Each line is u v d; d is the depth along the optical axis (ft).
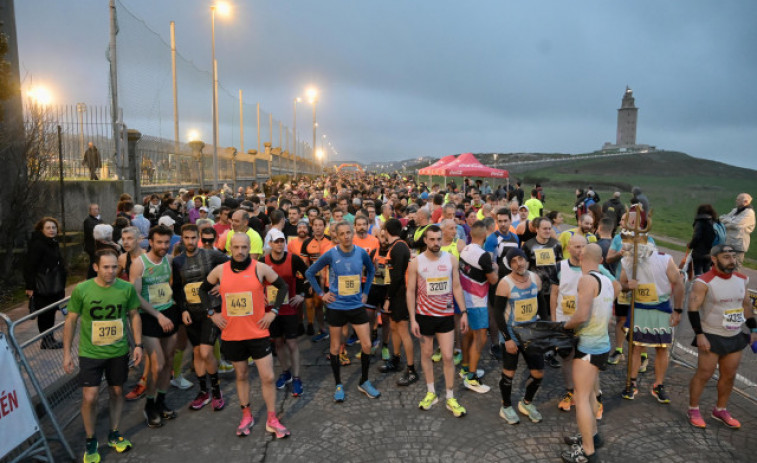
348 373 20.35
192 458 14.11
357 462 13.79
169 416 16.55
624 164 427.33
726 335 14.94
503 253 21.08
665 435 15.05
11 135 34.76
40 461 14.01
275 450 14.49
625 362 21.04
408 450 14.39
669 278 16.80
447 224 20.84
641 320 17.06
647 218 17.01
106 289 14.06
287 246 24.16
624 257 17.54
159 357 15.96
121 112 50.29
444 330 16.70
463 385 19.02
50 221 22.59
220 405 17.13
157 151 58.08
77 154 48.29
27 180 35.50
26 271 22.35
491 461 13.80
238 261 15.10
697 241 28.50
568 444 14.58
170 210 38.73
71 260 39.68
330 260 17.71
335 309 17.63
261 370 15.26
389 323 21.06
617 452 14.12
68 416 16.63
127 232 16.58
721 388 15.53
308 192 81.71
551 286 19.74
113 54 49.75
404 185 109.91
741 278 14.88
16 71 35.83
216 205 44.60
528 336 14.73
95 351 13.93
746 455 13.94
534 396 17.98
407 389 18.75
